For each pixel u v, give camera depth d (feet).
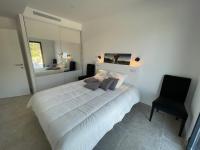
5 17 9.80
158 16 7.49
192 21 6.31
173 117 7.38
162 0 7.14
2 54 9.21
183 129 6.25
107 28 10.75
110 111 5.30
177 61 7.18
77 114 4.75
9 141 5.26
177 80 6.95
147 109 8.39
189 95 6.95
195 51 6.45
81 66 14.88
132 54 9.34
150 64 8.44
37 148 4.90
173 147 5.11
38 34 10.07
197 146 4.74
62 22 11.44
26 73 10.69
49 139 4.03
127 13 9.03
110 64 10.68
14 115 7.33
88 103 5.81
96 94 7.04
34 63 10.54
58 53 12.55
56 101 5.88
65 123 4.14
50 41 11.58
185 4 6.38
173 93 7.09
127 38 9.42
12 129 6.05
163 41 7.55
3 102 9.11
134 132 5.99
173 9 6.83
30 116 7.25
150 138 5.60
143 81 9.05
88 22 12.46
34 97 6.40
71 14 10.28
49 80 11.82
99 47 11.95
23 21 8.96
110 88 7.89
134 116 7.47
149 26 8.01
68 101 5.97
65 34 12.34
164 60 7.72
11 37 9.29
